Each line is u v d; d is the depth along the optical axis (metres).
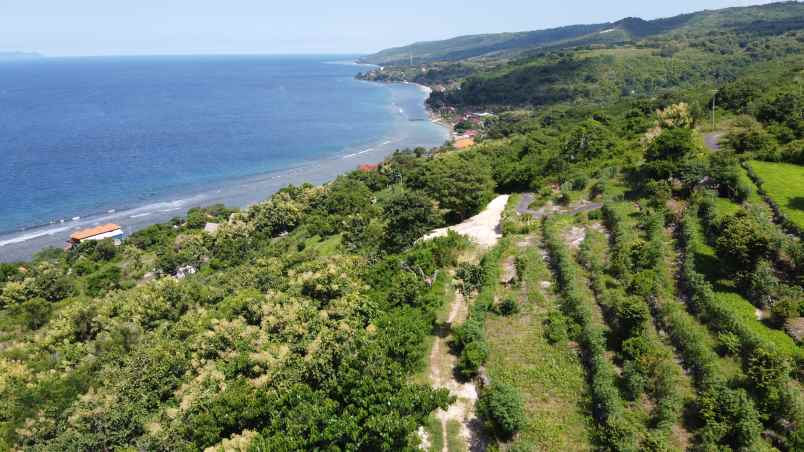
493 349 33.47
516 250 48.53
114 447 32.12
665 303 33.28
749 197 46.06
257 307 45.41
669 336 30.83
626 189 57.31
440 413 29.34
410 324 35.59
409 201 59.94
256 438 26.48
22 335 59.62
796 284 32.47
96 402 35.62
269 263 65.94
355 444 25.05
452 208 67.81
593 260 41.25
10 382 42.31
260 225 94.38
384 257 54.66
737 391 24.38
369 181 114.81
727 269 35.38
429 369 33.31
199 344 40.84
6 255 93.56
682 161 53.84
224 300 56.19
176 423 30.98
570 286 38.00
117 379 39.25
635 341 29.36
